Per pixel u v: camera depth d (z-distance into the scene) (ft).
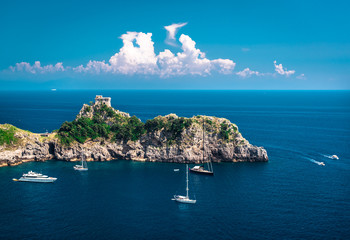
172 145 585.22
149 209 368.07
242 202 387.75
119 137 609.01
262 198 399.85
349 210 362.94
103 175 496.64
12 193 414.00
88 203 383.65
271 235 308.40
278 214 353.51
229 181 467.52
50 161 576.20
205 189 433.89
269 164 560.61
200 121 614.75
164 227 325.62
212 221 338.34
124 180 472.03
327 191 422.82
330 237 304.50
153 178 482.69
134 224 331.16
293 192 419.74
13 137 563.89
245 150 583.17
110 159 597.93
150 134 601.62
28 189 429.79
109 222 335.06
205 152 588.50
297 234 310.04
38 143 578.66
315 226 325.62
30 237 301.84
